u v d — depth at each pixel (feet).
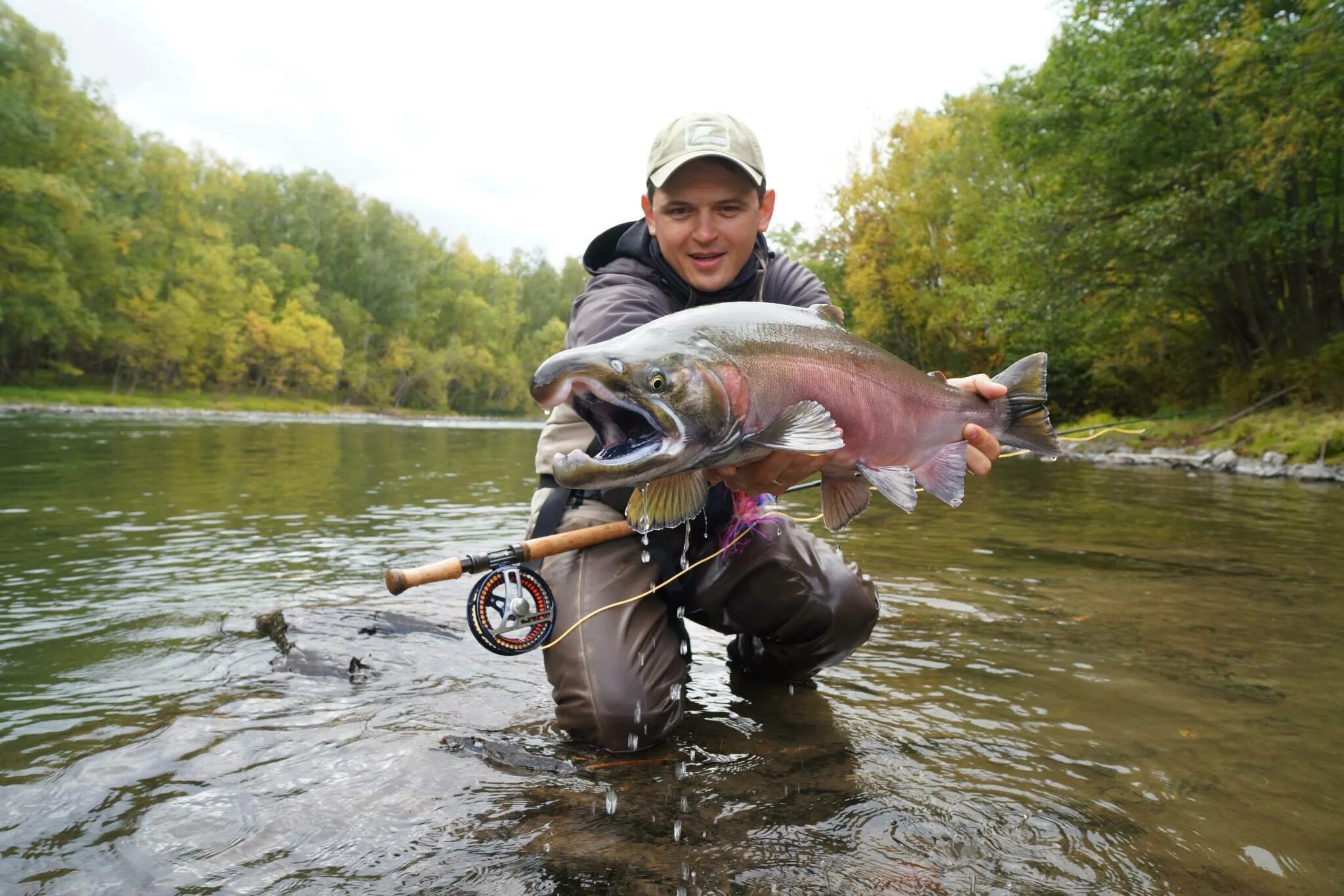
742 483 8.68
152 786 7.68
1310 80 53.83
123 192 204.13
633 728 8.56
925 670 11.44
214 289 227.81
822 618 10.32
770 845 6.73
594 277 10.85
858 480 9.40
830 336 8.82
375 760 8.29
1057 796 7.66
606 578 9.45
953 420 9.99
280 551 19.44
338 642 11.97
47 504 26.53
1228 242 64.95
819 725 9.45
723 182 9.66
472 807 7.36
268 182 313.53
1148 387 89.56
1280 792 7.77
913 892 6.09
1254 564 18.80
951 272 117.60
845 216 125.70
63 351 210.38
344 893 6.05
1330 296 69.82
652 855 6.58
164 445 58.49
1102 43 74.08
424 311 348.59
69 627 12.92
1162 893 6.11
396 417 285.64
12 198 159.33
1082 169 72.95
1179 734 9.16
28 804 7.29
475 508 28.14
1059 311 74.23
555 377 7.05
